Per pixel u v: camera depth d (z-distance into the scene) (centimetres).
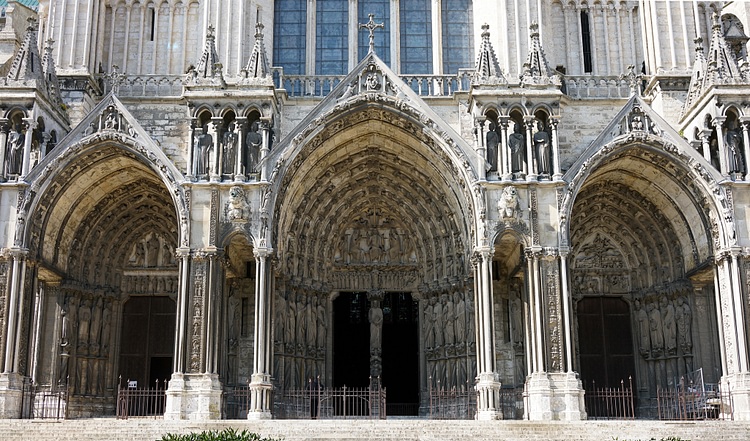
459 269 3641
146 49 3944
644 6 3916
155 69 3912
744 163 3356
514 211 3259
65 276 3569
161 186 3666
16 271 3181
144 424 2738
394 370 3891
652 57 3819
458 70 3819
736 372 3150
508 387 3525
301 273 3706
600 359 3816
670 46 3788
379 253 3872
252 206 3288
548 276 3225
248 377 3547
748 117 3338
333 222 3850
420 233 3844
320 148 3512
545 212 3284
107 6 3978
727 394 3167
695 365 3522
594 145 3362
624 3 4012
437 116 3372
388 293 3928
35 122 3294
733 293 3231
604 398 3756
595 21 4009
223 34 3828
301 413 3488
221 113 3359
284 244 3609
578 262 3878
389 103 3388
